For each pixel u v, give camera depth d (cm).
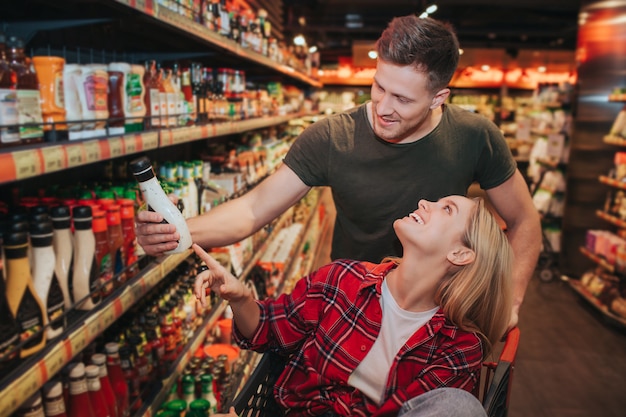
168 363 235
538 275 670
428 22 157
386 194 189
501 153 192
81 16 185
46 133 154
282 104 613
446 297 148
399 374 149
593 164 627
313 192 723
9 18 186
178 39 285
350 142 187
